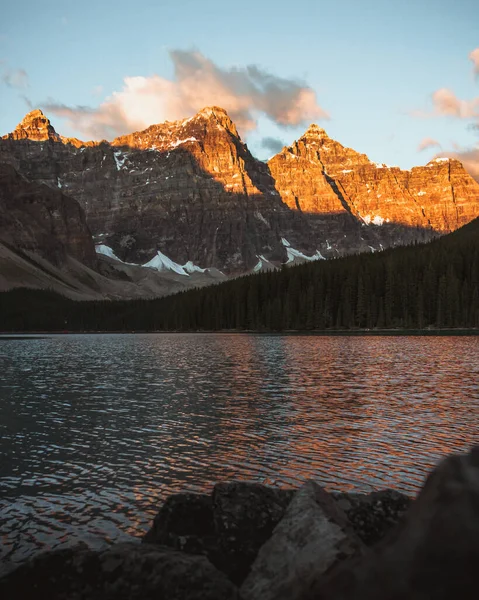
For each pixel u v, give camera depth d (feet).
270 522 29.43
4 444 79.97
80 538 44.39
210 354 281.33
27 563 21.67
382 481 58.90
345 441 77.97
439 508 9.94
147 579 20.62
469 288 585.22
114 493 56.39
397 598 9.45
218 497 30.94
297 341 399.24
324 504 25.08
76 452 74.69
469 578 9.02
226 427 90.07
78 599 20.42
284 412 103.30
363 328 602.85
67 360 257.96
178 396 127.95
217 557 28.53
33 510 51.39
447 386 136.46
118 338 602.03
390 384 142.20
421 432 83.15
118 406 114.62
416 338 407.03
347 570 10.69
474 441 77.10
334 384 144.77
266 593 20.47
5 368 214.28
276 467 65.00
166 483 59.67
